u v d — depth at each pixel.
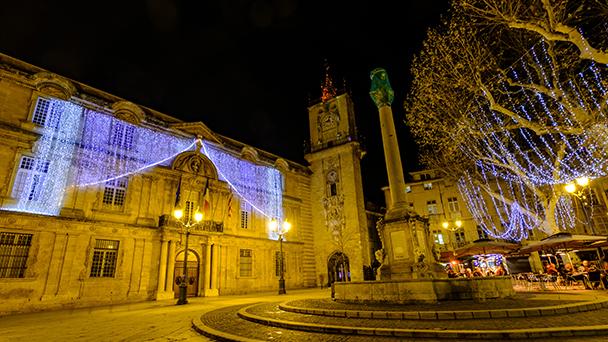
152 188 23.91
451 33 15.74
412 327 7.03
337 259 35.19
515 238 31.84
